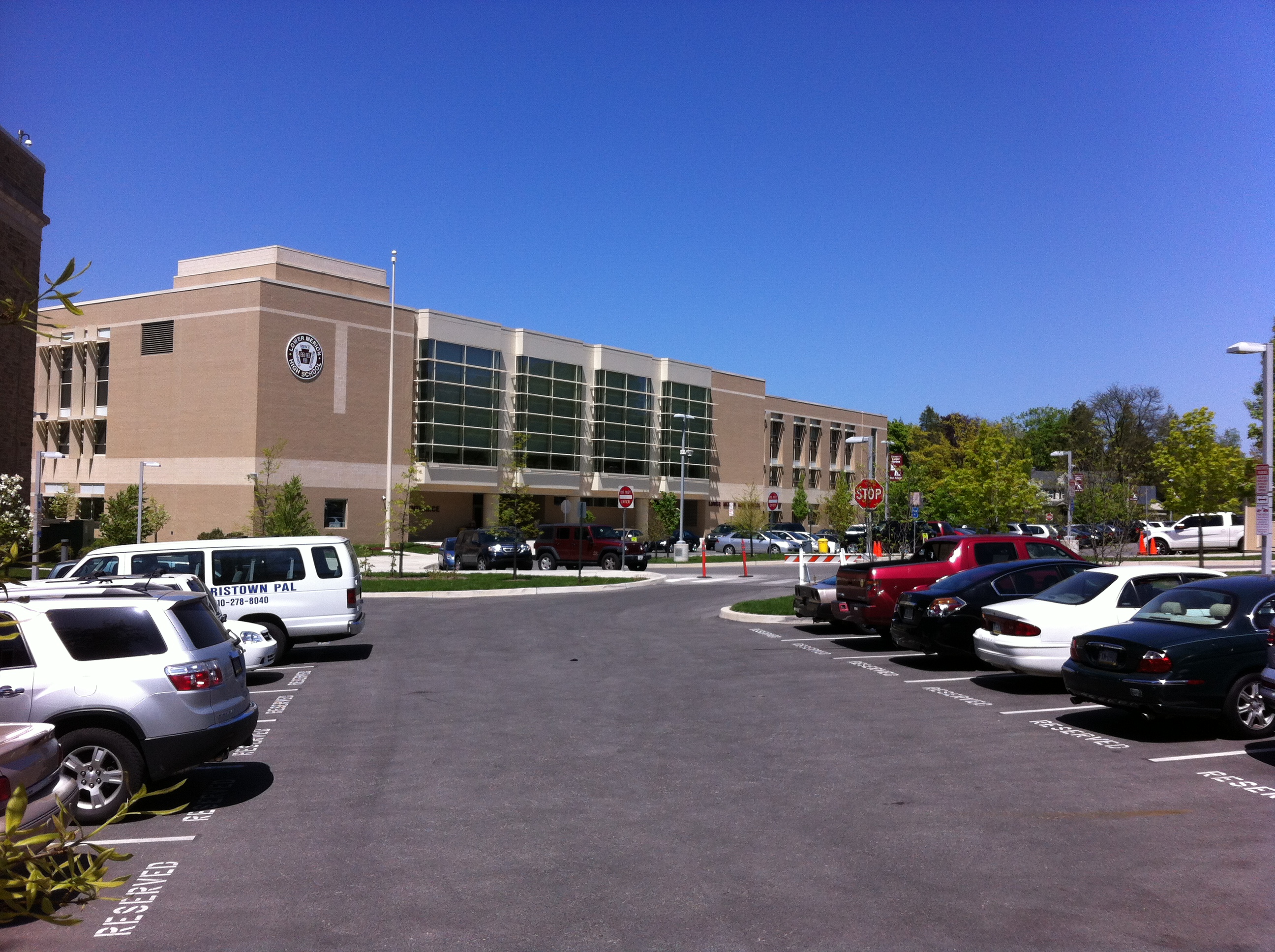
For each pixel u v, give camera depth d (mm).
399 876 6109
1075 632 11938
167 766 7602
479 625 20328
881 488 24672
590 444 61781
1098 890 5766
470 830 7027
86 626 7711
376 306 49594
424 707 11797
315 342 46656
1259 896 5629
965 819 7184
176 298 46656
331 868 6281
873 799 7734
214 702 7957
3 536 19016
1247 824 7023
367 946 5070
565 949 4996
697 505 70688
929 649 14023
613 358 62438
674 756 9211
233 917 5496
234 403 44656
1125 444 76062
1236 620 9812
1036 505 29438
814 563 25438
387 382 50125
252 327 44406
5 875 3002
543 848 6605
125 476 48062
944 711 11273
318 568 15523
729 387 72562
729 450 72375
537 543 38594
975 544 16406
